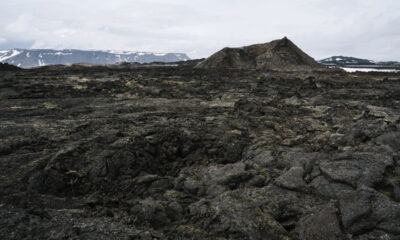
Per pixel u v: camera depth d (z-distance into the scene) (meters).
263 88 33.25
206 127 17.16
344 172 10.15
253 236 8.10
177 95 28.84
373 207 8.17
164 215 9.30
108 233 7.93
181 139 15.18
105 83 33.97
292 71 53.62
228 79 40.53
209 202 9.71
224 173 11.80
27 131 15.82
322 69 59.47
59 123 17.52
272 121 19.61
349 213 8.12
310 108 23.91
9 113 20.17
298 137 16.25
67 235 7.67
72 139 14.75
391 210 8.00
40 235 7.61
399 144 13.56
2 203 8.98
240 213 8.84
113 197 10.81
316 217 8.39
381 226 7.84
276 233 8.30
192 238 8.16
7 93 27.34
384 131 14.53
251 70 55.06
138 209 9.30
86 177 11.41
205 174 12.23
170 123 17.48
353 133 15.09
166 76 42.59
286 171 11.23
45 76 40.81
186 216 9.41
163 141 14.62
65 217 8.58
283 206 9.32
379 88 33.72
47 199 9.70
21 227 7.84
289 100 26.91
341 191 9.49
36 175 10.95
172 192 11.16
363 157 11.09
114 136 14.39
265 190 10.24
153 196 10.87
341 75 48.34
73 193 10.94
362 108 22.58
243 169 11.90
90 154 12.43
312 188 10.09
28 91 27.89
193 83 35.81
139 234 8.00
